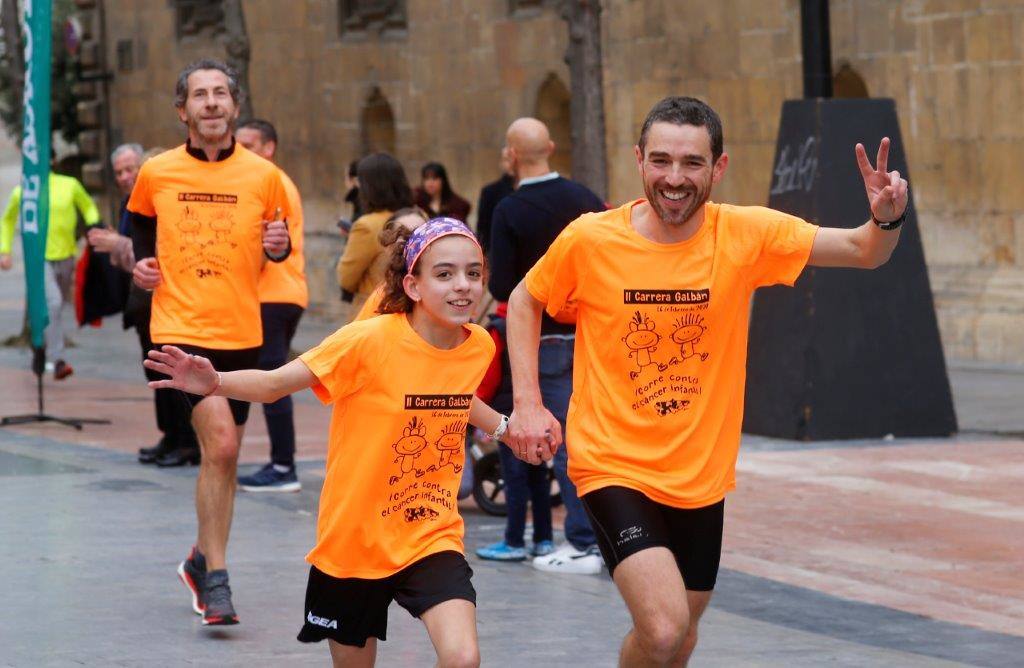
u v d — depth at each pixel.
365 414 8.48
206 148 12.47
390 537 8.52
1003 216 28.14
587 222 8.80
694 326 8.66
